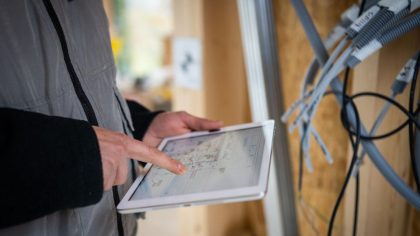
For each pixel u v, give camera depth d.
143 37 3.70
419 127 0.61
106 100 0.67
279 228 1.14
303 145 0.80
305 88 0.83
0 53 0.48
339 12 0.94
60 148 0.45
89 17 0.67
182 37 1.33
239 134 0.71
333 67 0.64
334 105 1.02
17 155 0.42
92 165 0.46
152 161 0.54
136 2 3.61
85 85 0.62
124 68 3.68
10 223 0.43
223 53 1.38
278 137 1.06
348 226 0.95
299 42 1.09
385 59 0.76
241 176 0.53
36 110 0.52
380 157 0.68
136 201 0.54
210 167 0.59
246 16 0.97
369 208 0.87
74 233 0.56
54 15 0.56
